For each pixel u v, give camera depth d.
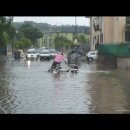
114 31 50.41
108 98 12.87
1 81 18.92
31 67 32.31
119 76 22.78
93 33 64.38
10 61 46.88
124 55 31.47
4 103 11.65
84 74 24.36
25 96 13.24
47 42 174.12
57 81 19.00
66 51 94.31
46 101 12.07
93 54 49.06
